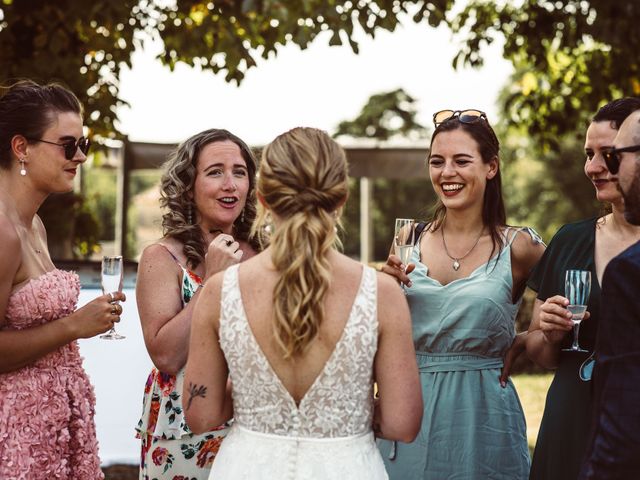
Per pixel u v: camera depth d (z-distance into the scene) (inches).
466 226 131.6
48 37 265.9
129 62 309.3
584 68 366.9
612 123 115.6
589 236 120.3
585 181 1243.8
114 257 123.0
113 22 267.3
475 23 364.2
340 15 236.4
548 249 124.3
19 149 110.5
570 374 118.1
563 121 377.7
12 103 110.5
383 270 127.1
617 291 85.7
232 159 122.6
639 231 116.1
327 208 88.2
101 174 1408.7
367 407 89.4
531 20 347.3
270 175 88.1
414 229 133.4
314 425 86.7
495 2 365.1
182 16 311.0
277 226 89.6
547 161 1250.6
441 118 132.1
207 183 121.3
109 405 193.0
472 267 129.9
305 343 84.7
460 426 125.2
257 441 87.4
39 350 107.8
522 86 387.2
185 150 123.0
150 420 118.1
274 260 86.4
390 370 88.8
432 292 127.9
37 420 109.1
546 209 1273.4
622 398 84.0
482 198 130.9
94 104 296.2
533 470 121.3
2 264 103.9
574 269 119.9
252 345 86.7
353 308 86.7
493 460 124.6
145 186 1448.1
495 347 127.1
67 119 111.8
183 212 122.0
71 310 114.3
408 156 427.8
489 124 131.0
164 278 117.1
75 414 114.6
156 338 113.0
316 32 238.4
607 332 86.3
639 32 301.1
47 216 359.6
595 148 117.0
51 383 111.2
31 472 108.3
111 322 112.7
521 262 131.4
